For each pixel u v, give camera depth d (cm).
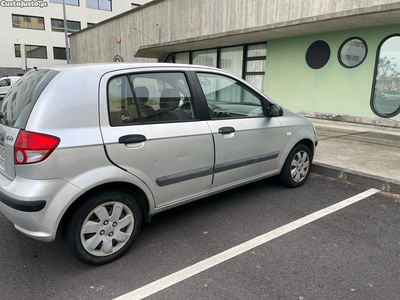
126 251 281
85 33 2102
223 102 348
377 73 810
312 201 396
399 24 754
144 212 296
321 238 308
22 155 229
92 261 261
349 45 848
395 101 788
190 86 317
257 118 371
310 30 866
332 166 491
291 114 428
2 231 326
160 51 1409
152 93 287
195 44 1187
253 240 305
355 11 686
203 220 348
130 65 282
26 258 278
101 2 3266
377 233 317
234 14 1069
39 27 3062
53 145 228
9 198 233
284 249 289
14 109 266
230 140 337
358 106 856
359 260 272
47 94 238
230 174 348
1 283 244
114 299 226
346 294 230
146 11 1491
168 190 297
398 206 379
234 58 1189
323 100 927
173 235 317
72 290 236
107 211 264
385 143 654
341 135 737
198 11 1212
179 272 257
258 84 1116
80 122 244
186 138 299
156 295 230
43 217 232
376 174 452
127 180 262
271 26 853
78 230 249
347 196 411
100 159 248
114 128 258
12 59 3003
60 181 233
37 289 237
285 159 416
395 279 247
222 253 284
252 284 241
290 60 989
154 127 281
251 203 392
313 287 238
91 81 254
